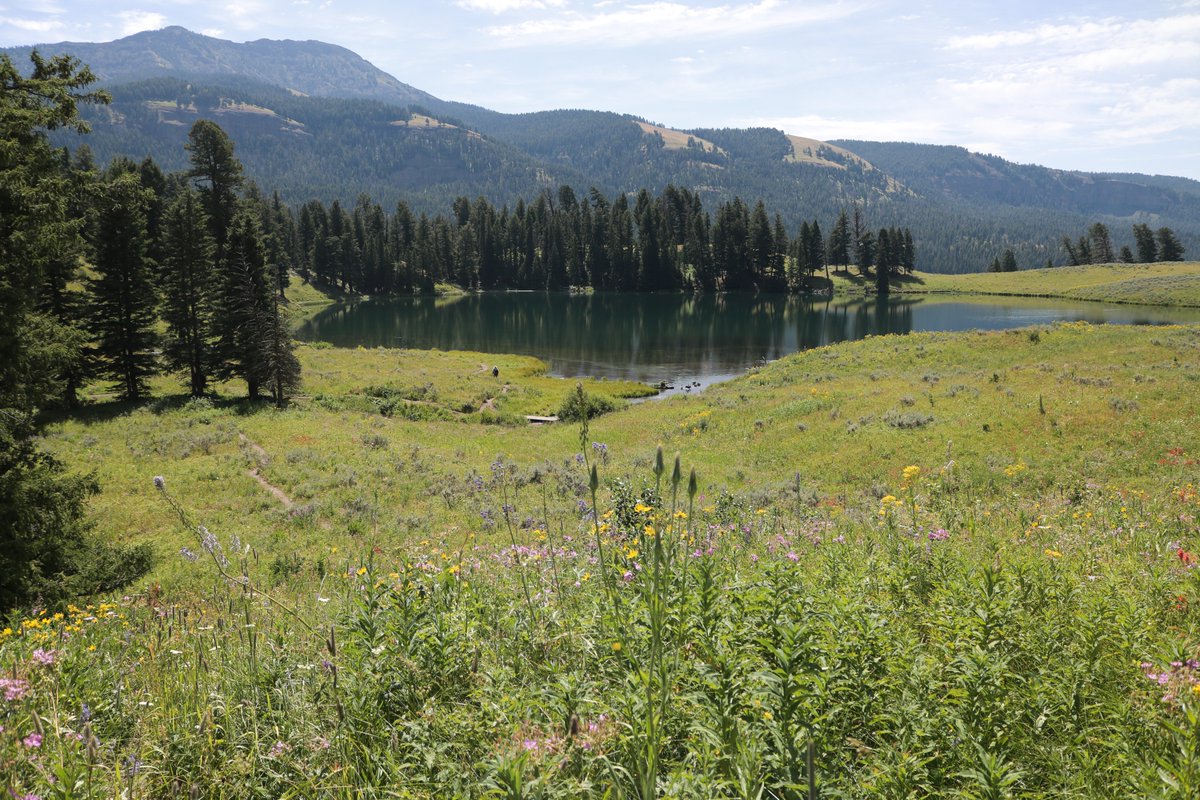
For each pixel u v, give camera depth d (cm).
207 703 369
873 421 2981
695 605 336
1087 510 1088
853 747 292
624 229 16538
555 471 2747
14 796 243
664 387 6112
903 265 17188
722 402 4091
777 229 16062
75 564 1451
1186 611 428
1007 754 288
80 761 274
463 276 17225
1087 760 279
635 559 451
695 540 577
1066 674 331
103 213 4378
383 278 15450
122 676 406
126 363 4700
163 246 4944
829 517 1282
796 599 353
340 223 15462
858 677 319
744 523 891
